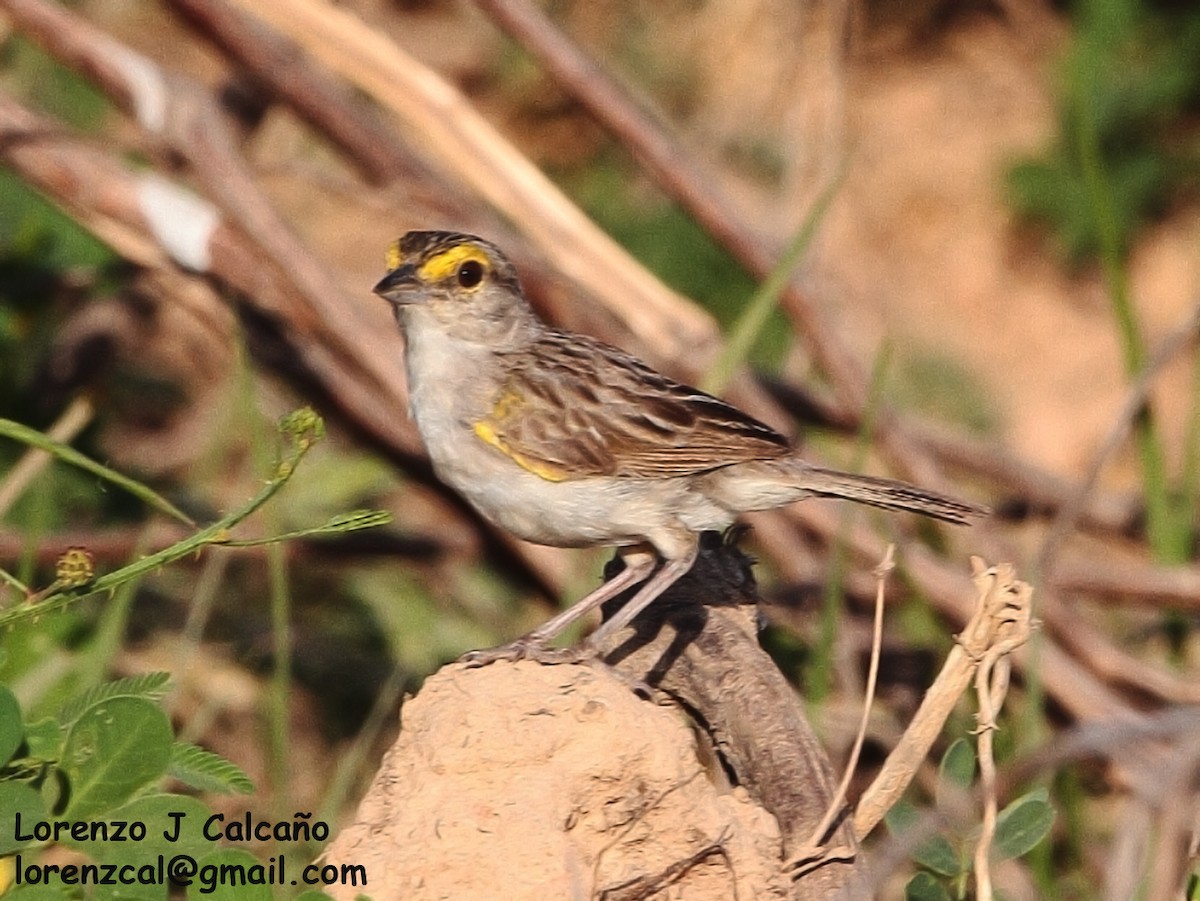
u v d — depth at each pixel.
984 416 19.44
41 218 14.52
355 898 6.50
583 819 6.90
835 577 10.70
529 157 20.00
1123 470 19.69
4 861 6.56
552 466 9.46
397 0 20.16
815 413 14.97
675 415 9.51
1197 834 7.50
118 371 15.23
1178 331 11.71
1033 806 7.55
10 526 13.36
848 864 7.15
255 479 10.85
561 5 20.52
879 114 21.69
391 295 9.73
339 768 12.52
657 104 19.73
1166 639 14.91
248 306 13.81
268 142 17.86
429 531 14.47
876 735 11.43
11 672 10.03
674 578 9.21
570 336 10.12
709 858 6.92
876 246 21.06
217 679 12.73
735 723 7.88
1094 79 20.39
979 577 7.34
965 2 22.00
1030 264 20.91
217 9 14.05
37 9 13.55
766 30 20.03
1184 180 20.41
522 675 7.14
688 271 18.23
